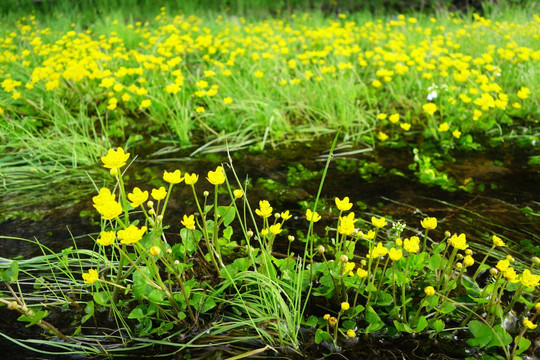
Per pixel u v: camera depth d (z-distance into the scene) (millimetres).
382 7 10305
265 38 5742
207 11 10336
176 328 1548
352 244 1714
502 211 2361
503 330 1403
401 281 1523
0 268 1837
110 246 2029
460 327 1533
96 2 10016
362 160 3121
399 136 3590
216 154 3258
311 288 1707
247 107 3738
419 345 1486
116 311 1535
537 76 4137
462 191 2605
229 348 1474
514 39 5363
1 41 5352
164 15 8406
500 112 3799
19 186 2703
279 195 2590
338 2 11344
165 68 3814
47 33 6129
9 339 1466
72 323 1562
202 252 1816
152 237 1547
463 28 6398
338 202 1605
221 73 4277
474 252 1974
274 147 3393
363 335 1523
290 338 1489
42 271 1863
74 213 2361
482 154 3188
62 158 3164
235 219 2291
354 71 4172
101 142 3359
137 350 1465
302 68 4699
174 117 3785
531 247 2018
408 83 4277
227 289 1726
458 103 3850
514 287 1580
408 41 5742
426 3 10516
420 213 2350
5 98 3842
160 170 2965
